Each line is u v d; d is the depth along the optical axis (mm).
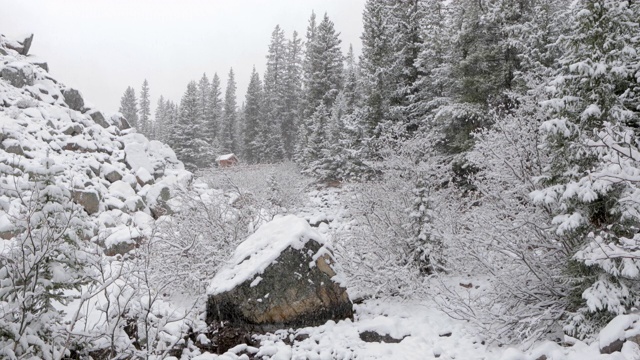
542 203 6270
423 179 8891
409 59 23344
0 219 7578
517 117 9070
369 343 6203
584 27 5688
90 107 17984
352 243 9141
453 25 19141
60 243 4301
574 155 5676
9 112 13586
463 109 15547
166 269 7594
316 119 30172
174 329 6066
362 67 23938
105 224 11000
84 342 4512
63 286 4367
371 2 23625
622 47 5594
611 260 4957
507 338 5895
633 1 6473
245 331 6496
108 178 13977
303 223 7531
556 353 4660
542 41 14562
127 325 5496
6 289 3912
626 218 5234
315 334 6414
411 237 8562
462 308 6508
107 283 4559
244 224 9320
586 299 5473
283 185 18578
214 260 7945
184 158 42625
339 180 24609
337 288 7031
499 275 6152
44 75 17141
